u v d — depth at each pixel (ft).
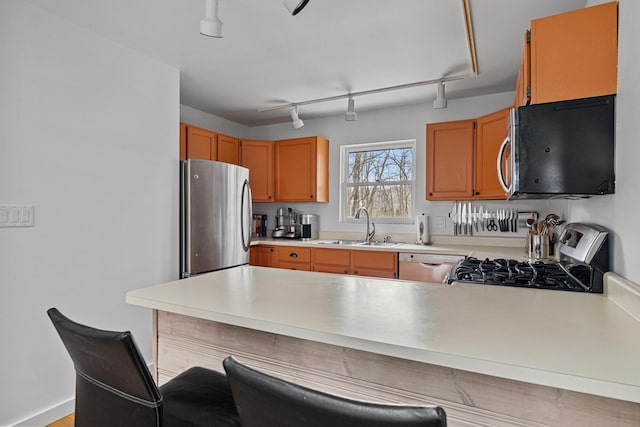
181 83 9.96
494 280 5.24
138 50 7.91
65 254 6.65
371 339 2.79
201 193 9.25
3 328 5.82
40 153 6.28
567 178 4.74
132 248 7.88
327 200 13.61
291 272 5.82
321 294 4.28
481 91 10.56
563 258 6.75
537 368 2.28
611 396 2.11
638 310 3.30
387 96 11.08
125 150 7.73
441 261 9.71
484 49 7.81
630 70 4.04
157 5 6.18
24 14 6.07
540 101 4.90
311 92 10.67
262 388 1.90
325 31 7.07
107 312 7.36
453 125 10.39
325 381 3.45
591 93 4.64
